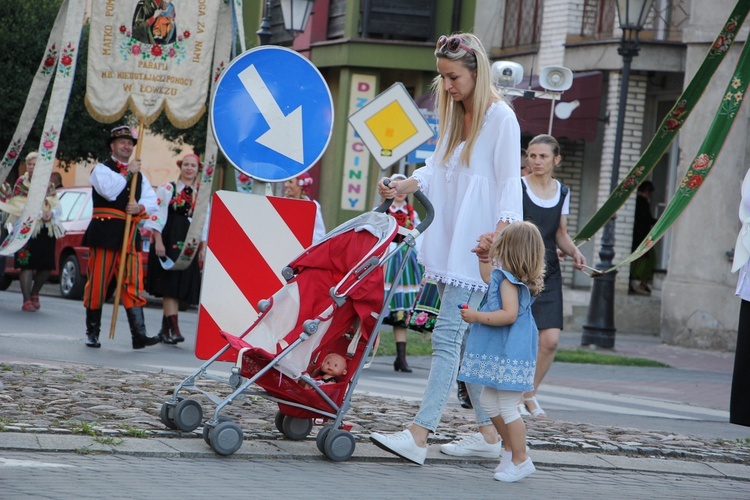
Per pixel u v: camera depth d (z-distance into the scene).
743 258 8.45
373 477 7.48
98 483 6.46
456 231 8.15
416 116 13.77
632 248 26.58
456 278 8.11
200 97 13.69
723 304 23.02
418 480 7.52
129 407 9.23
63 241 24.98
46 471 6.69
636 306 25.97
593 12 26.78
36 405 8.95
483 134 8.16
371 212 8.12
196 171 16.27
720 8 23.27
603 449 9.37
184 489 6.50
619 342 23.70
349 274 7.82
